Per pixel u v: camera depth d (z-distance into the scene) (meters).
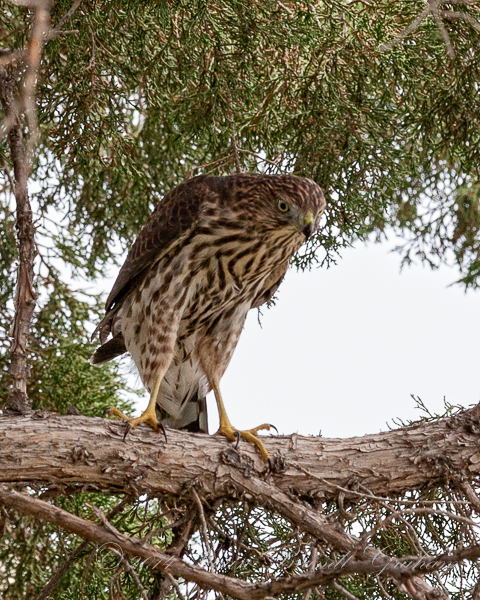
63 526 7.41
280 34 10.41
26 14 10.15
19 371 8.25
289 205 10.20
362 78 10.98
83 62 10.44
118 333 11.48
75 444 8.19
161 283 10.55
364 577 8.48
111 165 11.48
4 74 8.71
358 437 9.20
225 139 12.02
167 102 11.80
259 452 8.96
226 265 10.57
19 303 8.36
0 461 7.91
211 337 11.04
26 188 8.50
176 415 11.27
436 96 11.27
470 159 11.56
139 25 10.37
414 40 10.98
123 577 8.91
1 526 8.02
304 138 11.48
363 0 10.76
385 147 11.13
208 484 8.55
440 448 8.97
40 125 11.52
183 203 10.57
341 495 8.54
